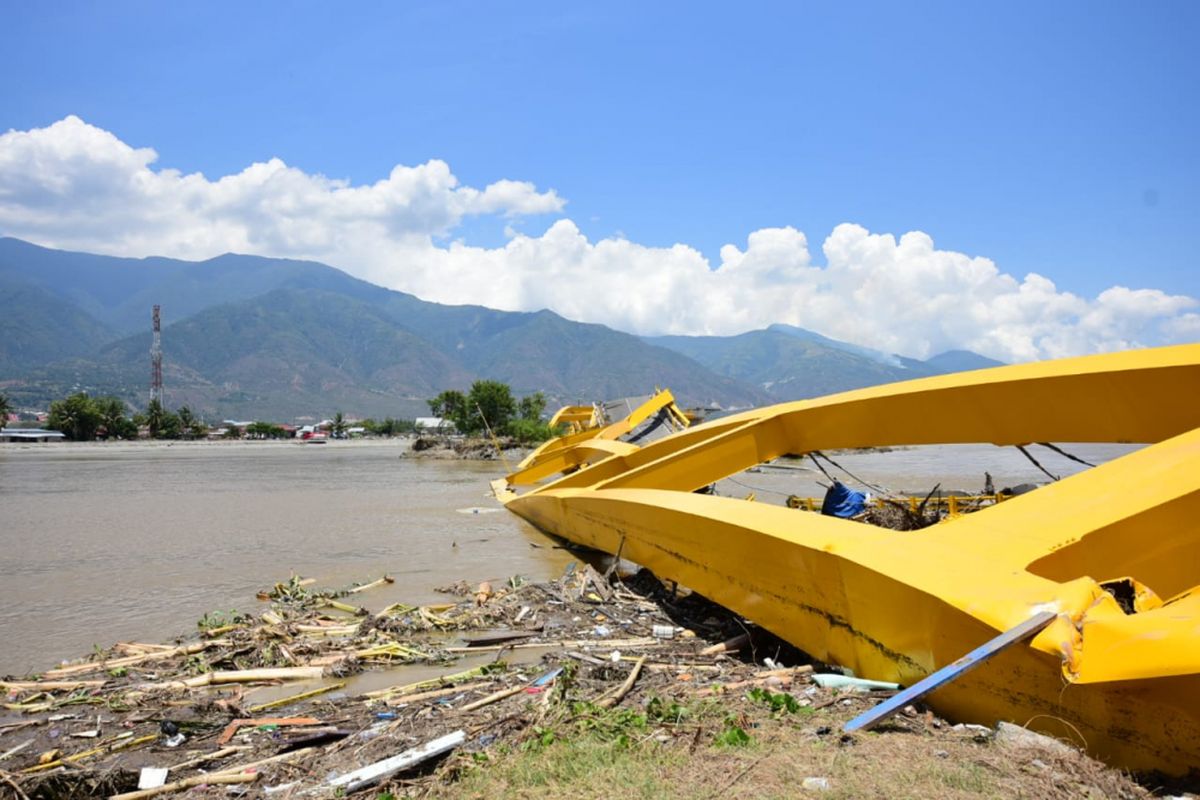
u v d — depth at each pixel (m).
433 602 13.09
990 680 5.42
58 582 15.35
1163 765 4.42
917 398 11.52
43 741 7.04
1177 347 8.33
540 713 6.11
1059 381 9.23
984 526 6.72
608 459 19.05
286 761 6.03
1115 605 5.21
